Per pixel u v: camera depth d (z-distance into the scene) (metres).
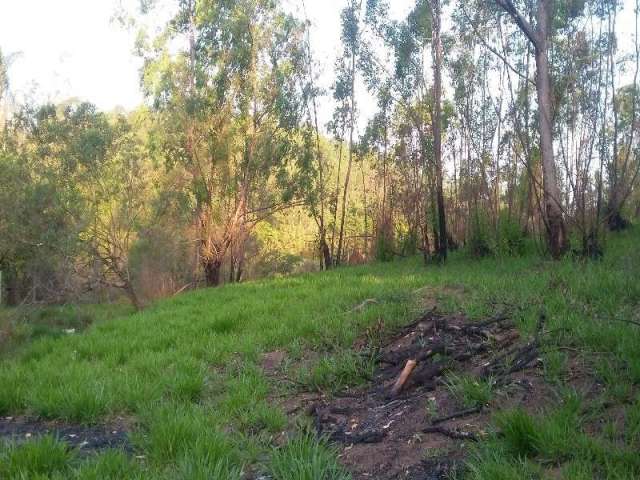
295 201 23.03
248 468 4.47
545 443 3.90
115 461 4.31
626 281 7.74
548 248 13.42
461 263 15.36
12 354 9.76
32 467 4.28
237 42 21.06
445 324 7.08
